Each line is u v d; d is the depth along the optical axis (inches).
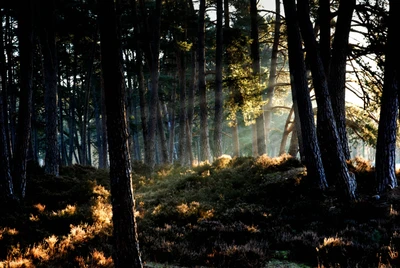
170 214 407.2
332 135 429.1
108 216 401.7
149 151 866.1
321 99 442.0
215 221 367.6
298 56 488.1
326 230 324.2
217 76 789.9
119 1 852.6
